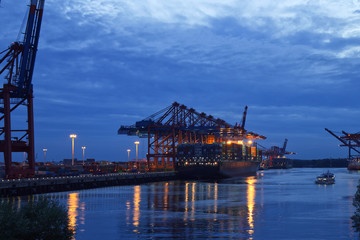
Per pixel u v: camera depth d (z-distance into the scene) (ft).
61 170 568.00
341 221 203.21
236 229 181.68
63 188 383.86
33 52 350.64
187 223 196.54
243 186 483.10
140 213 230.27
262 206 265.54
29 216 115.55
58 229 115.34
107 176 475.72
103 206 261.65
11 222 105.40
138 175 555.28
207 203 282.36
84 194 349.61
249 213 232.32
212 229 180.96
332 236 166.91
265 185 502.38
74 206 260.62
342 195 348.59
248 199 313.53
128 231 176.55
